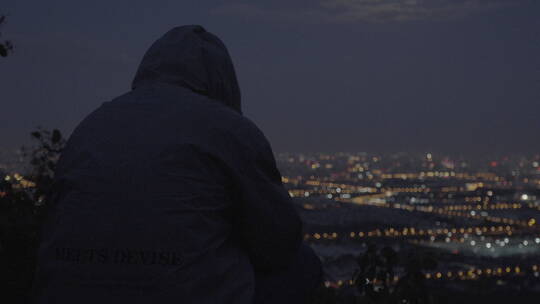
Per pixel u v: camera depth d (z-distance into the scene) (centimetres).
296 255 154
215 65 145
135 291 114
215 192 124
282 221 133
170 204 119
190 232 118
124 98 139
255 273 142
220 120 129
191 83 140
